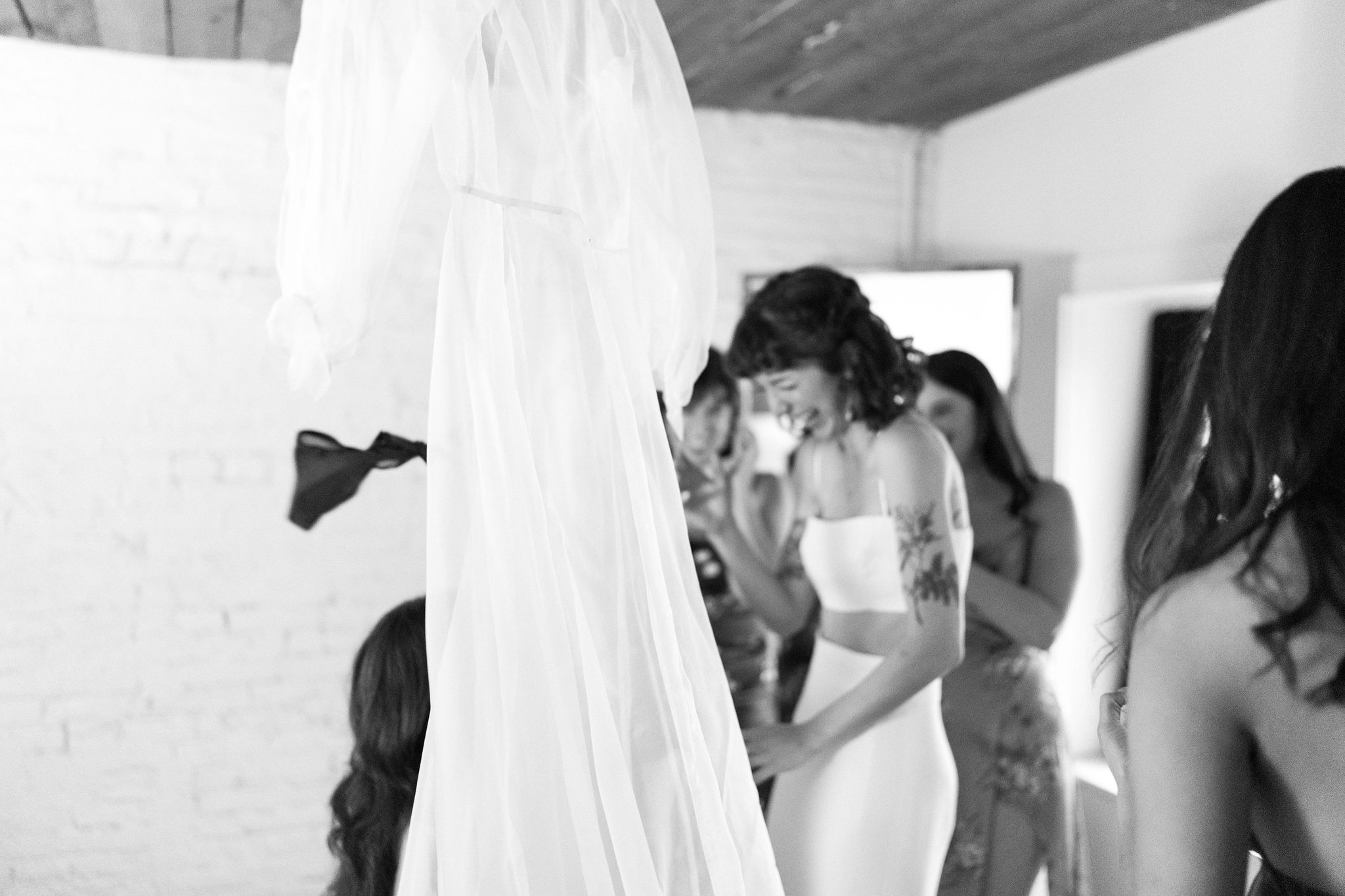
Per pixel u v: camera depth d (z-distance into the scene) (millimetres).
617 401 1095
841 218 3488
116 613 2877
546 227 1106
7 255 2758
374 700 1280
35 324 2787
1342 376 869
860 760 1808
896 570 1859
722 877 1083
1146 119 2699
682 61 2820
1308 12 2277
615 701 1077
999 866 2225
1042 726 2258
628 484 1104
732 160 3367
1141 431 3053
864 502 1892
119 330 2850
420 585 3105
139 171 2846
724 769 1150
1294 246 895
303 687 3025
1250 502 899
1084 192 2910
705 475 2389
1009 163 3207
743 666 2639
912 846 1783
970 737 2250
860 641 1922
